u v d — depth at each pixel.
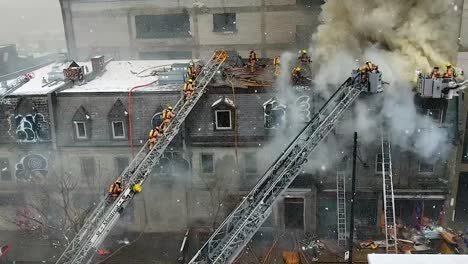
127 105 29.81
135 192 20.31
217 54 32.06
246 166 29.83
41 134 30.36
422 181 28.84
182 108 26.80
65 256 18.75
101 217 19.91
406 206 30.05
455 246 27.53
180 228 31.14
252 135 29.20
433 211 29.91
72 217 30.22
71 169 30.77
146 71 36.00
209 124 29.39
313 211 29.44
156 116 29.38
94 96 30.03
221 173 30.03
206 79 29.67
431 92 23.77
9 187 31.39
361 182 29.02
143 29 47.84
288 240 29.44
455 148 28.48
